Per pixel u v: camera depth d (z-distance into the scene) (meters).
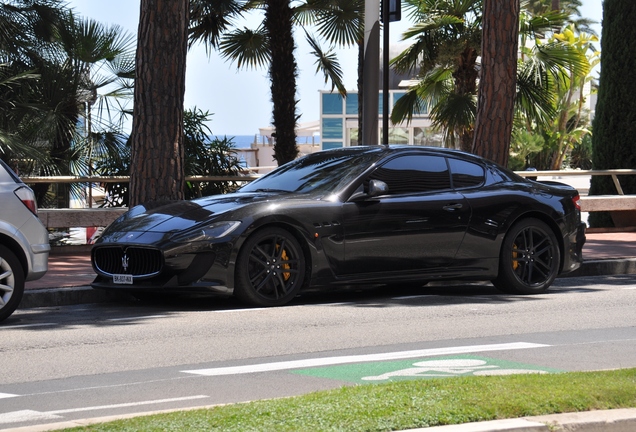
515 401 5.21
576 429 4.90
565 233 12.44
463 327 9.41
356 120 44.88
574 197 12.70
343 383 6.78
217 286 10.30
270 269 10.65
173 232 10.33
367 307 10.85
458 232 11.59
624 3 22.89
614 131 22.98
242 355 7.91
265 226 10.59
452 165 11.91
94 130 18.58
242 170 21.58
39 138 17.41
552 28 24.89
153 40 13.27
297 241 10.73
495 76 16.06
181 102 13.46
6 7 18.45
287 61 22.05
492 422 4.87
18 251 9.84
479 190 11.92
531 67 23.70
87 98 18.55
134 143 13.39
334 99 44.97
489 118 16.09
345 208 10.91
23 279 9.82
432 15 24.72
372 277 11.08
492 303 11.27
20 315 10.44
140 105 13.31
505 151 16.12
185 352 8.06
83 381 6.94
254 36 24.14
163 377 7.06
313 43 25.00
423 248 11.37
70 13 18.73
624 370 6.27
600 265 14.93
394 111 26.88
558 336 8.89
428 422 4.85
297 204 10.71
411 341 8.59
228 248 10.31
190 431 4.76
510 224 11.97
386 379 6.89
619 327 9.47
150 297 11.70
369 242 11.01
